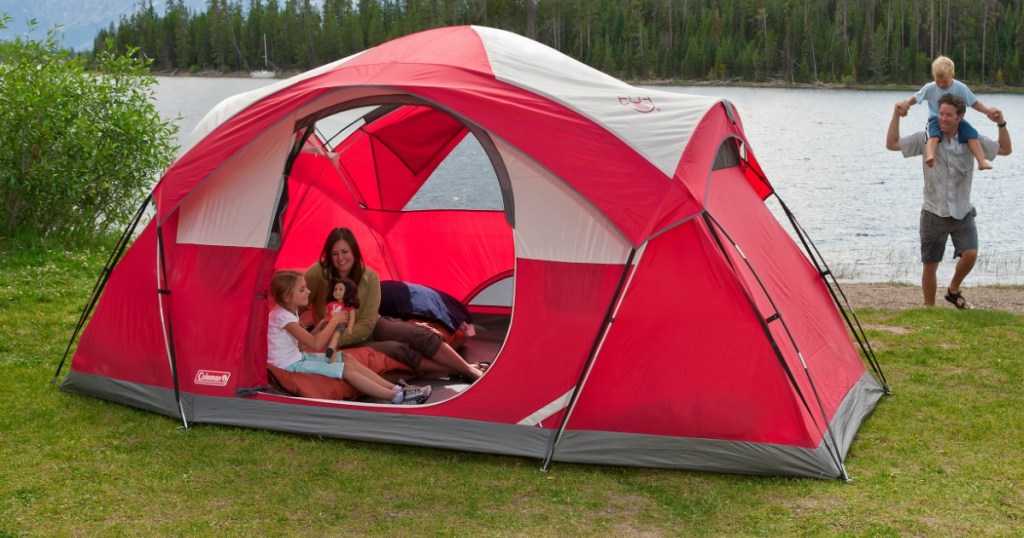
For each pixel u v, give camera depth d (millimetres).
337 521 4070
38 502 4199
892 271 13086
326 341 5387
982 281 12164
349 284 5750
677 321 4676
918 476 4555
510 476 4566
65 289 8172
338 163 7031
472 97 5004
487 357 6461
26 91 9391
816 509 4180
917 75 83000
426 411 4930
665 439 4652
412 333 5875
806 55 83438
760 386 4590
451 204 7422
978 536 3902
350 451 4852
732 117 5629
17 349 6570
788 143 37750
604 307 4711
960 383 6070
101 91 10109
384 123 6953
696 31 84000
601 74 5598
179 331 5344
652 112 5098
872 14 85500
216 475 4539
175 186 5398
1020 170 29781
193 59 95438
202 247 5359
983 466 4660
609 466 4684
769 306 4863
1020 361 6516
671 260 4707
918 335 7234
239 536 3922
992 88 76750
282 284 5383
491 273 7520
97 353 5613
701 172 4926
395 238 7547
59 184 9633
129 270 5559
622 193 4707
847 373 5496
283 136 5340
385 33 86250
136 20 97625
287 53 92562
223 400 5211
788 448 4547
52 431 5066
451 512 4168
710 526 4035
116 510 4145
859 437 5098
